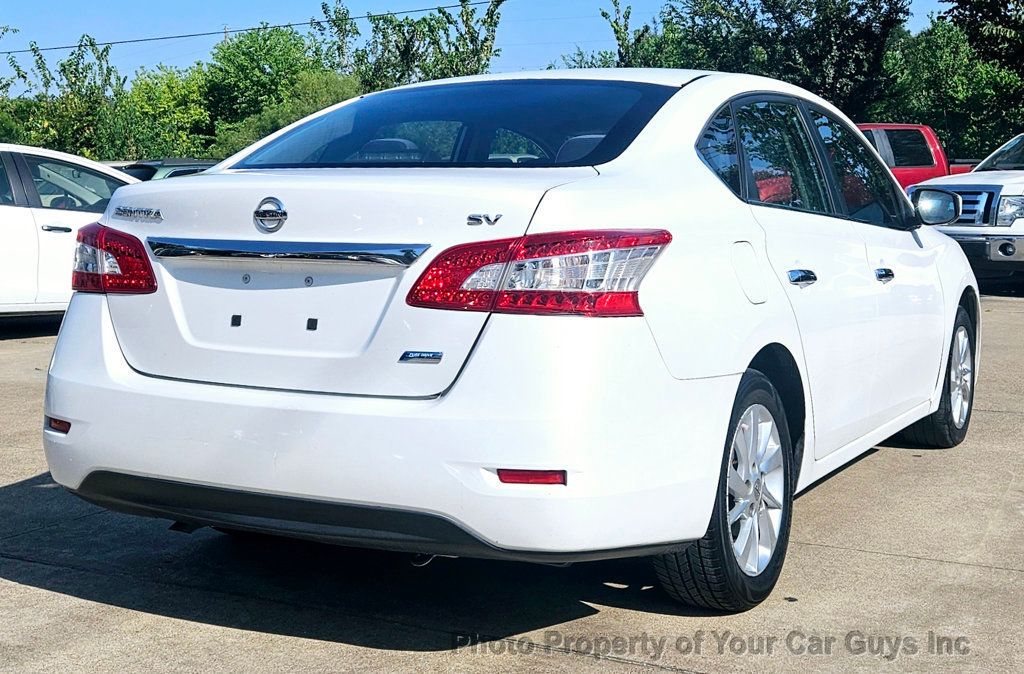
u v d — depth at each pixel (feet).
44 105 102.42
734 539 12.14
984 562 13.88
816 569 13.61
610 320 10.11
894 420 17.02
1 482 17.30
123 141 103.60
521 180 10.60
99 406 11.29
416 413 10.02
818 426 13.83
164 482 11.02
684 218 11.27
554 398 9.84
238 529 11.24
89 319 11.74
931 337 17.90
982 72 121.90
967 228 41.47
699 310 11.00
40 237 32.78
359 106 14.25
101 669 10.68
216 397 10.78
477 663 10.82
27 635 11.48
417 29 110.22
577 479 9.90
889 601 12.55
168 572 13.39
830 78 110.63
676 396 10.66
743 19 112.88
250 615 12.06
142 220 11.63
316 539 10.73
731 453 11.64
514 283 9.98
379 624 11.82
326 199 10.64
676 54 124.88
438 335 10.10
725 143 12.91
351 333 10.49
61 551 14.11
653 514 10.52
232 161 13.46
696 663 10.84
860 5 108.78
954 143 124.06
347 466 10.15
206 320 11.14
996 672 10.69
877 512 16.05
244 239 10.95
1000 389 25.30
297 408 10.36
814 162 14.97
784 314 12.51
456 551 10.27
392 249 10.30
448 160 12.25
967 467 18.65
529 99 13.15
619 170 11.26
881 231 16.21
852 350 14.58
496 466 9.84
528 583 13.08
